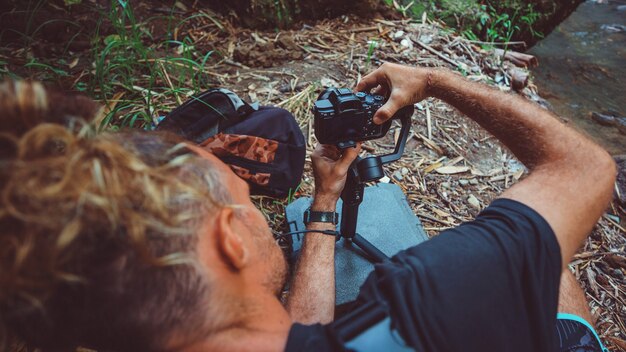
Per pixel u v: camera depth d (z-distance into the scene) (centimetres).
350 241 169
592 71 401
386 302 74
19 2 251
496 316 75
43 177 56
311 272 125
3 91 59
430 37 303
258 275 81
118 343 67
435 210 204
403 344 71
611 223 225
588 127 333
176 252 64
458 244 79
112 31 261
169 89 224
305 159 214
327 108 120
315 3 296
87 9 265
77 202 56
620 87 381
